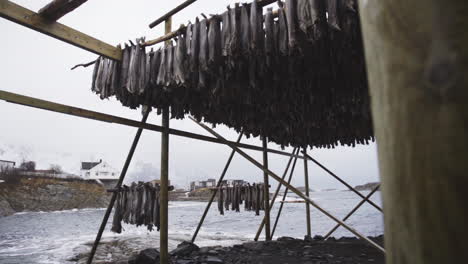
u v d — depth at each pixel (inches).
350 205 2608.3
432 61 12.6
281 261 278.8
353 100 198.7
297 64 153.6
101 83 173.9
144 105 208.4
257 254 313.1
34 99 139.3
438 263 11.8
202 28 142.9
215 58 137.9
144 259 301.0
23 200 2214.6
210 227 1189.1
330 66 153.8
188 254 318.7
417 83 13.2
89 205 2583.7
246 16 131.3
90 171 3122.5
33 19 129.3
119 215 231.5
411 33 13.9
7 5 121.3
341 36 125.9
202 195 4060.0
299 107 224.2
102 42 159.6
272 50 127.7
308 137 344.2
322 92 189.8
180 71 148.9
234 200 341.1
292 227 1175.6
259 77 168.2
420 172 12.8
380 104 16.0
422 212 12.6
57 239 850.1
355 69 158.2
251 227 1175.0
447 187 11.5
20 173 2463.1
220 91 181.6
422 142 12.7
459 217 11.1
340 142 352.2
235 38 129.6
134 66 163.0
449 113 11.6
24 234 1007.0
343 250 324.5
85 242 744.3
